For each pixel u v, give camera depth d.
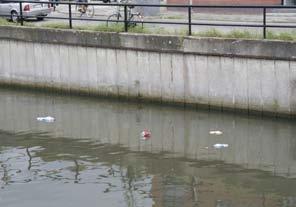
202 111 18.00
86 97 20.34
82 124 17.11
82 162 13.70
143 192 11.70
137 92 19.14
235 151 14.26
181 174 12.78
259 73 16.78
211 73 17.62
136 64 18.95
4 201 11.27
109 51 19.45
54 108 19.12
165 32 18.77
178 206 10.98
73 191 11.75
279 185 12.12
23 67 21.70
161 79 18.58
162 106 18.73
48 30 20.61
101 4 19.25
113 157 14.07
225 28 20.66
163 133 15.96
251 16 27.14
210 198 11.42
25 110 18.97
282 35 16.72
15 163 13.69
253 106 17.06
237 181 12.33
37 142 15.50
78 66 20.30
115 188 11.93
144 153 14.36
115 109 18.80
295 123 16.42
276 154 14.05
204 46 17.48
